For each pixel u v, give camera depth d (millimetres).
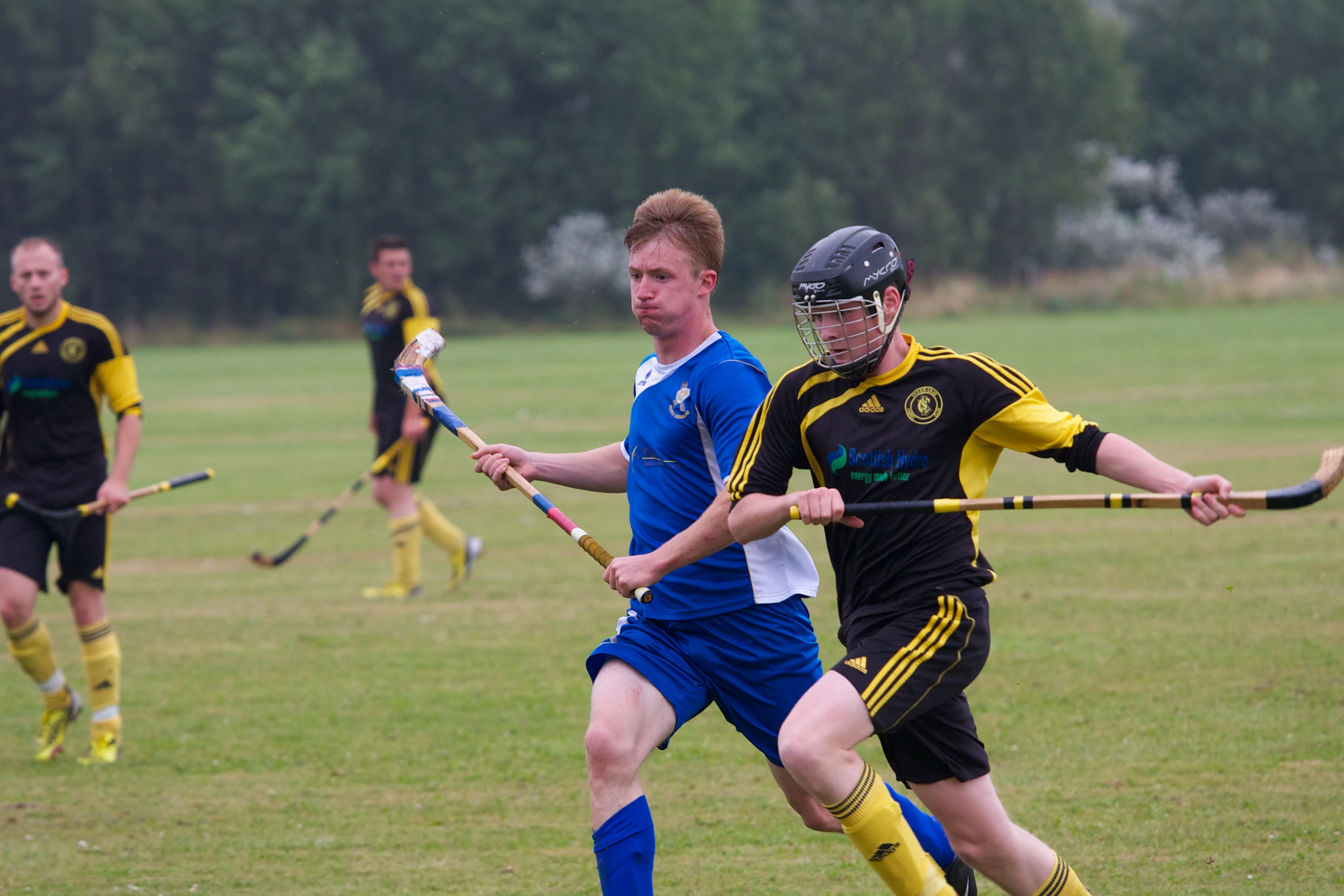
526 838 19484
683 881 17734
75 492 24281
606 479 18141
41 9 197375
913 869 14055
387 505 37375
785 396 15070
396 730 24844
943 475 14414
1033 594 33438
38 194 199250
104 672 23984
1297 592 32500
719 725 25281
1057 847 18156
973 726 14711
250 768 22906
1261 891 16594
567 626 32812
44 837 19828
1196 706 24016
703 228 16109
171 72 196500
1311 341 113000
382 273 36844
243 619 34625
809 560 16375
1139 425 62875
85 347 24422
